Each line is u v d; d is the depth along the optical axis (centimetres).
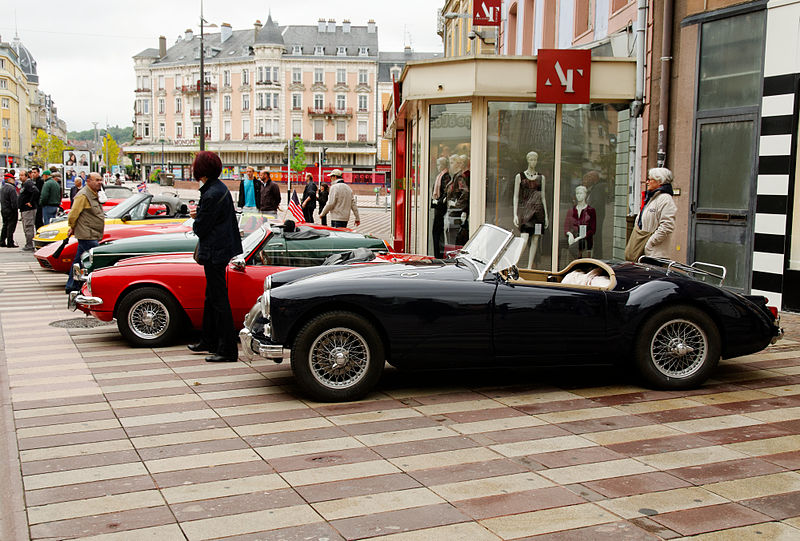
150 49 10894
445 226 1123
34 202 1720
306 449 443
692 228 1005
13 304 1022
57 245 1264
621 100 1082
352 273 570
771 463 413
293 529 337
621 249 1107
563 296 550
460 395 563
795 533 328
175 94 10494
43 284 1217
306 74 9488
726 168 956
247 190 1858
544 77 1043
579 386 586
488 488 382
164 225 1223
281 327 532
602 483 387
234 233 679
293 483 391
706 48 980
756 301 592
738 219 933
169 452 439
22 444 454
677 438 456
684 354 562
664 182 750
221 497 373
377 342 541
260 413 518
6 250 1767
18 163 13100
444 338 541
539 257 1106
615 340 556
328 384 541
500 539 325
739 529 332
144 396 563
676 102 1026
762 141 891
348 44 9562
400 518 347
